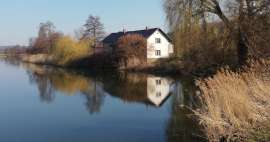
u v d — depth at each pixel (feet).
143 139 43.39
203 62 85.51
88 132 48.49
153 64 156.76
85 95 87.10
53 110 66.59
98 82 118.01
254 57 59.16
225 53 78.64
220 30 78.02
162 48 211.82
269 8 62.44
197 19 77.92
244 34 66.13
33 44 351.05
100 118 58.08
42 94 90.22
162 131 46.75
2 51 537.65
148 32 215.31
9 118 59.31
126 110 64.90
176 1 79.92
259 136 29.32
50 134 47.98
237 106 33.42
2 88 103.86
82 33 281.54
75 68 200.13
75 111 65.05
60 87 105.50
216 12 75.31
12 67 215.72
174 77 122.62
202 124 41.42
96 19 278.67
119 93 89.40
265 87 36.86
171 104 68.90
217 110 34.86
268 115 32.37
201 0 75.46
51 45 299.58
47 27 333.83
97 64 192.54
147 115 59.06
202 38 80.59
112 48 188.03
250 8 65.57
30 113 63.72
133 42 171.42
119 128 50.19
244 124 31.96
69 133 48.29
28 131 50.01
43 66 225.97
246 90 37.42
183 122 49.34
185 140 40.50
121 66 171.12
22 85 112.06
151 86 101.45
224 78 39.55
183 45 83.61
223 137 32.50
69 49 220.64
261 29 62.39
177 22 80.28
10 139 45.93
